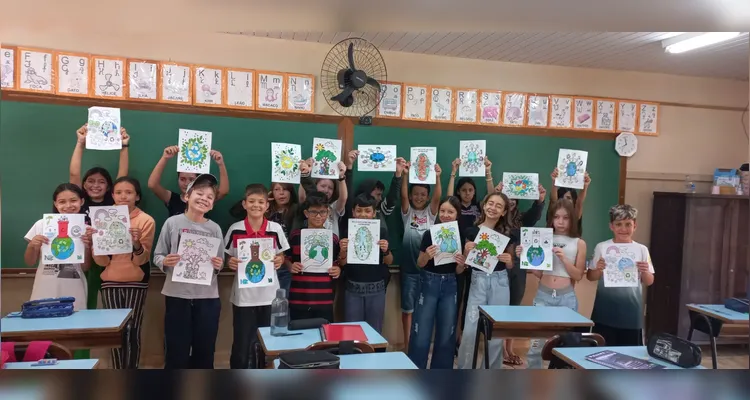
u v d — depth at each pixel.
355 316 3.28
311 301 3.05
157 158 3.22
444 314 3.25
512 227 3.55
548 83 3.94
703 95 4.21
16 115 2.97
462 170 3.60
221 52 3.33
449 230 3.24
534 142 3.89
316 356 1.46
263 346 2.03
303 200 3.37
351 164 3.45
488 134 3.81
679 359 1.88
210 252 2.70
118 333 2.19
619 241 3.09
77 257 2.74
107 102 3.12
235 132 3.36
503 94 3.82
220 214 3.32
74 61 3.05
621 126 4.04
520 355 3.61
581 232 3.91
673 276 3.97
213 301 2.83
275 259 2.84
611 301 3.18
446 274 3.28
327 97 3.52
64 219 2.72
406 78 3.66
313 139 3.49
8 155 2.97
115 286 2.92
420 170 3.47
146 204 3.19
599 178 4.02
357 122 3.57
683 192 4.10
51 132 3.04
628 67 3.95
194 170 3.09
